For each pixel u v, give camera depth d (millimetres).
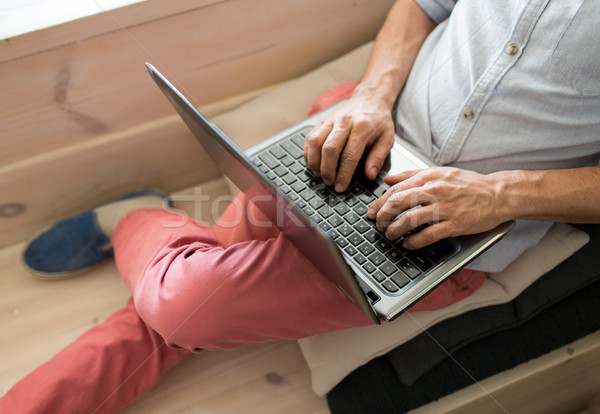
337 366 775
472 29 748
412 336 793
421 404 784
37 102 847
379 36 905
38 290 958
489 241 664
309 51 1042
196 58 938
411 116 832
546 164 747
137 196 1005
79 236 935
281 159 790
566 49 656
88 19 796
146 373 778
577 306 838
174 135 997
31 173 930
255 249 677
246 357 858
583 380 918
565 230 858
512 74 702
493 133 738
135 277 791
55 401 712
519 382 818
